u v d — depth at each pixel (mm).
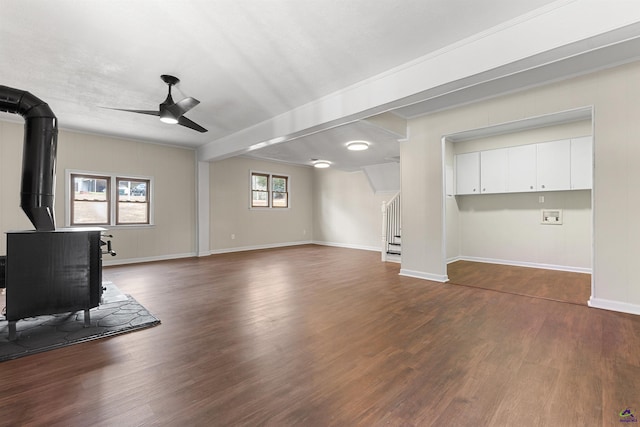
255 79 3438
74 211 5586
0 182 4871
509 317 3051
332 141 5719
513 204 5863
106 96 3922
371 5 2201
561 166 5051
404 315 3127
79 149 5594
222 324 2906
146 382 1923
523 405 1678
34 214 2783
